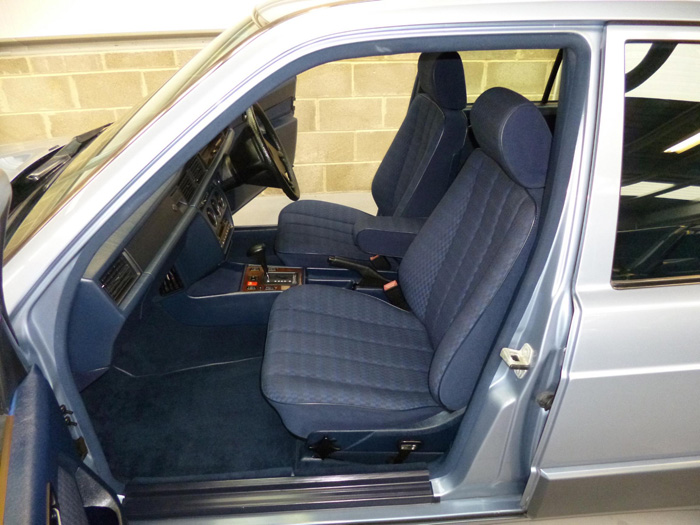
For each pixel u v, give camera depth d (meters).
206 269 1.92
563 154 1.04
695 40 0.97
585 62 0.98
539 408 1.19
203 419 1.84
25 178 1.58
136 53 2.99
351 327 1.67
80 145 1.74
